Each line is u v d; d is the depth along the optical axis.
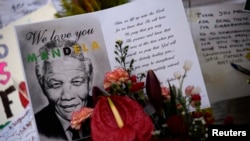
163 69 0.43
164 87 0.42
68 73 0.43
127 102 0.37
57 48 0.43
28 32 0.43
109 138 0.35
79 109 0.43
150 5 0.44
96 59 0.44
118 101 0.38
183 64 0.43
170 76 0.43
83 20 0.44
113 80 0.40
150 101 0.41
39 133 0.43
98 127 0.36
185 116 0.39
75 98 0.43
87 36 0.44
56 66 0.43
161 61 0.43
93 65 0.44
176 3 0.44
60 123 0.43
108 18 0.44
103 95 0.41
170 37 0.43
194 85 0.43
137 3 0.44
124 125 0.36
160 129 0.39
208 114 0.43
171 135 0.38
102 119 0.36
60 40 0.43
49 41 0.43
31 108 0.43
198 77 0.43
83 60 0.44
